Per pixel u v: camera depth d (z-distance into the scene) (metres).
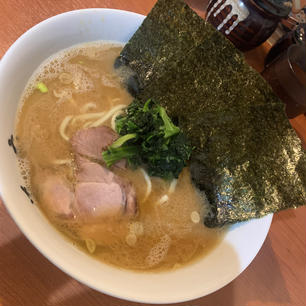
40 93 0.21
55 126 0.22
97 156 0.22
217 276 0.18
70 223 0.19
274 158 0.22
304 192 0.22
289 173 0.22
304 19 0.30
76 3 0.25
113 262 0.18
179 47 0.22
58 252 0.15
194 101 0.22
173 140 0.21
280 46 0.28
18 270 0.18
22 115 0.20
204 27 0.21
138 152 0.21
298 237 0.25
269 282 0.23
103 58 0.25
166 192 0.23
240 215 0.21
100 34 0.24
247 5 0.24
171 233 0.21
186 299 0.16
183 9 0.21
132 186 0.22
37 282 0.18
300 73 0.25
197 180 0.23
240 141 0.22
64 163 0.21
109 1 0.27
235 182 0.22
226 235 0.21
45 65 0.22
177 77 0.22
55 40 0.21
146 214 0.21
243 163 0.22
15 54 0.18
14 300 0.17
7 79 0.18
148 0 0.28
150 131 0.20
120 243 0.20
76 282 0.19
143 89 0.23
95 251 0.18
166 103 0.22
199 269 0.19
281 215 0.26
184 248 0.21
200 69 0.22
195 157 0.23
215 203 0.22
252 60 0.29
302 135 0.28
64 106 0.22
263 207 0.21
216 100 0.22
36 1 0.24
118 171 0.22
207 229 0.22
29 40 0.19
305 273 0.24
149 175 0.22
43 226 0.17
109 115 0.23
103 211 0.20
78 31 0.23
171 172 0.22
